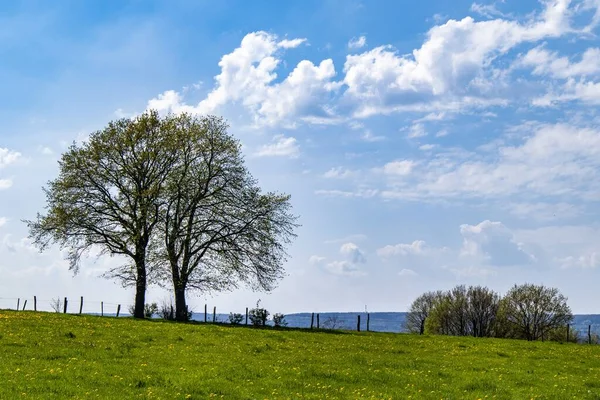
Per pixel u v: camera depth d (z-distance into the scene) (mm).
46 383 21609
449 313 108500
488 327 105562
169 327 45625
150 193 58062
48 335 35094
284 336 44250
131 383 22750
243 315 61219
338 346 39562
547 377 29719
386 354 36594
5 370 23469
